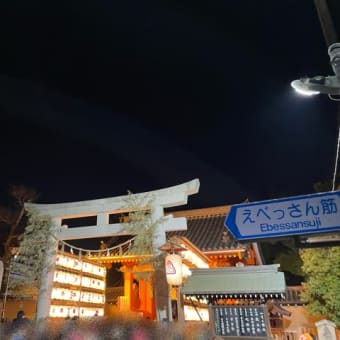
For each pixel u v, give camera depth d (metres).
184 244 14.40
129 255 16.02
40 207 15.80
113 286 22.58
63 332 5.05
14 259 15.12
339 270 14.16
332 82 4.07
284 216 4.80
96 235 14.77
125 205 14.75
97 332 5.12
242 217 5.04
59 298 14.55
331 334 15.12
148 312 18.48
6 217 17.58
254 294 10.12
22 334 4.93
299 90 4.18
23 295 15.74
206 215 25.97
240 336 9.75
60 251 15.11
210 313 10.30
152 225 13.93
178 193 14.18
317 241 5.05
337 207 4.55
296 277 26.91
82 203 15.43
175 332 5.76
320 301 16.14
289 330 20.02
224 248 19.16
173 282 12.09
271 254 27.12
